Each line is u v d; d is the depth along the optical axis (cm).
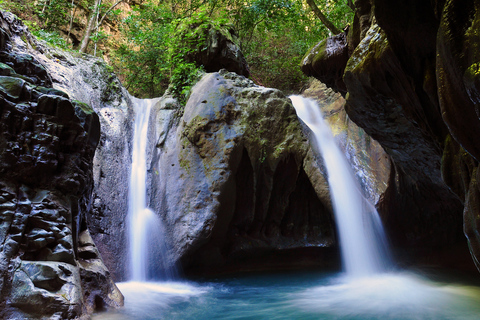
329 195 850
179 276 789
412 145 688
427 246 975
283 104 905
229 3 1482
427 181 814
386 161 919
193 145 858
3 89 434
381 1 440
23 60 578
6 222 403
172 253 780
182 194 820
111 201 755
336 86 811
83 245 530
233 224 870
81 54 966
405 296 662
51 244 429
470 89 281
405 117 609
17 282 381
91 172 562
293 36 1634
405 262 947
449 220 943
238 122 864
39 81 589
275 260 922
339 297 652
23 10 1268
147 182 853
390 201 902
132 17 1379
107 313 477
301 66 827
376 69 541
